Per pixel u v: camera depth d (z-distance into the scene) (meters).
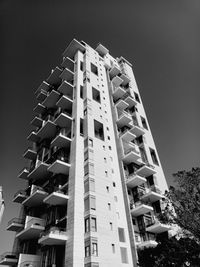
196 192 18.75
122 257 25.28
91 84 44.53
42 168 33.84
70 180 28.56
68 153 34.25
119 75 57.53
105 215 26.53
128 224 29.83
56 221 26.66
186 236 19.31
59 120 36.56
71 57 54.03
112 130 41.53
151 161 41.59
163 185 38.69
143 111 53.84
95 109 39.78
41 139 43.12
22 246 30.16
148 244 26.92
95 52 56.44
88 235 23.48
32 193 32.28
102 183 29.59
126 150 40.28
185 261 17.64
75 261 21.25
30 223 28.81
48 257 24.02
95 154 32.31
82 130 35.31
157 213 33.41
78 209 25.47
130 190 35.62
